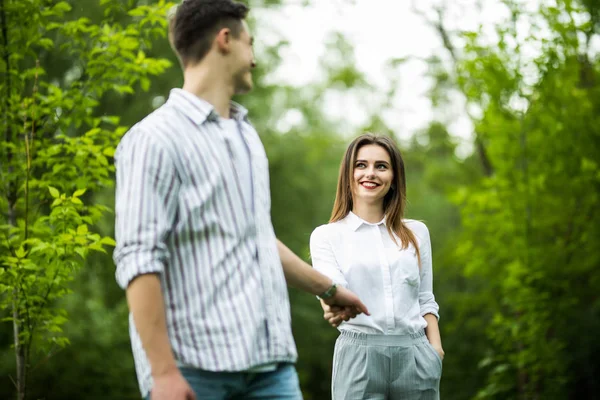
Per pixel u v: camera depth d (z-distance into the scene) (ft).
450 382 47.65
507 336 29.68
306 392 59.41
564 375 34.37
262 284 7.18
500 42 26.99
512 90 27.12
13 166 15.80
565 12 26.86
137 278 6.45
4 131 16.03
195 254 6.93
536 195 28.19
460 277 51.78
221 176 7.06
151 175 6.73
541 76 26.91
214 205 7.00
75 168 15.84
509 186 28.55
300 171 56.13
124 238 6.59
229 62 7.44
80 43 17.10
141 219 6.59
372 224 12.23
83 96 16.42
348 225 12.28
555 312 29.37
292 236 53.57
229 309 6.91
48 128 16.61
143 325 6.41
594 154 28.14
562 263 28.96
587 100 28.43
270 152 52.21
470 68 27.58
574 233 29.91
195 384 6.81
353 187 12.42
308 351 60.29
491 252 29.55
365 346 11.73
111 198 38.04
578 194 29.12
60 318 15.25
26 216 14.58
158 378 6.38
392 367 11.73
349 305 8.64
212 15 7.37
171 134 6.95
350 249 12.07
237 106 7.77
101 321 47.85
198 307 6.86
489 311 39.11
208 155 7.06
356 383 11.74
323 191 61.67
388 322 11.75
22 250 13.71
